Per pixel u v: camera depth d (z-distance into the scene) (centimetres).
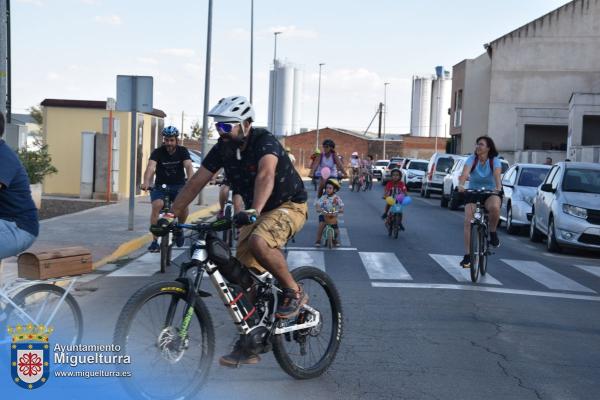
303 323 561
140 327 461
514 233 1830
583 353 671
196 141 6650
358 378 572
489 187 1049
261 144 521
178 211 529
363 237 1563
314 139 9350
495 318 799
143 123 2455
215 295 888
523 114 4481
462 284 1007
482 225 1048
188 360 491
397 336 705
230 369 588
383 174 5053
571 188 1488
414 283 1003
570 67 4950
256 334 520
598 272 1203
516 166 1950
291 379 566
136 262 1152
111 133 2144
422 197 3638
